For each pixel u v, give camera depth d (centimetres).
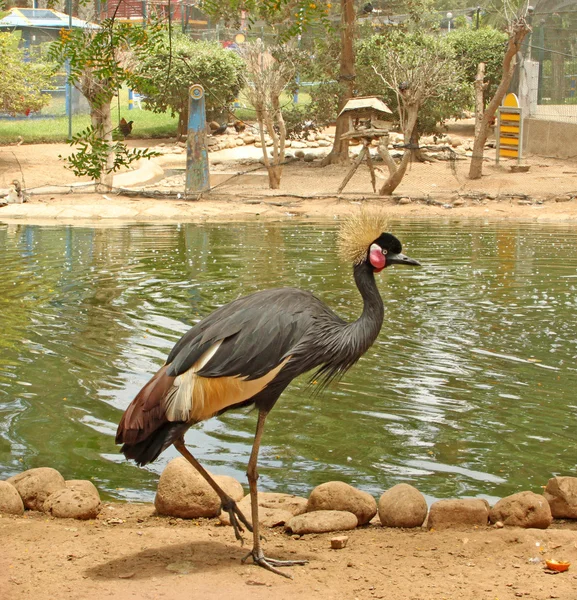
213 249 1560
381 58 2811
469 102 3036
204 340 436
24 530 487
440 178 2569
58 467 621
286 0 876
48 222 1977
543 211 2062
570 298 1135
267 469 619
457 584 414
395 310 1073
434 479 598
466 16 4147
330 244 1614
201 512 534
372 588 411
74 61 822
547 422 702
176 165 3023
